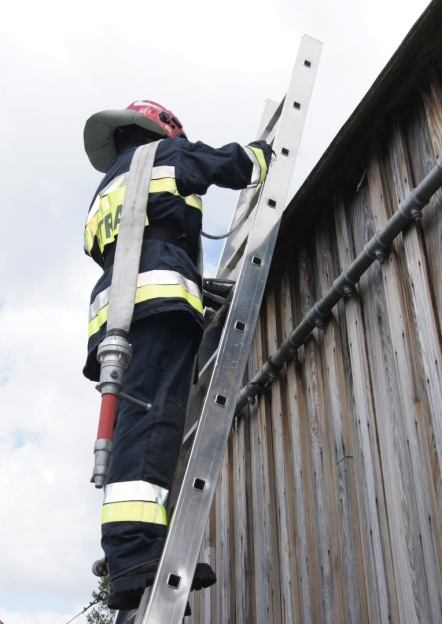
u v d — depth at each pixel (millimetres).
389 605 2566
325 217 3715
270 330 4086
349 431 3070
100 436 1900
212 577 2047
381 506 2729
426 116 3006
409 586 2477
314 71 3316
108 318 2129
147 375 2203
